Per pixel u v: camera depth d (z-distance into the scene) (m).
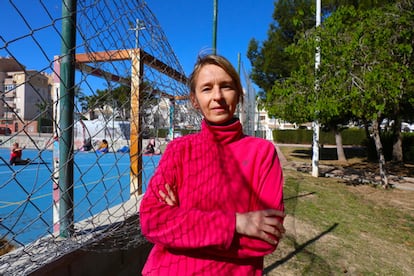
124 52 2.36
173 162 1.16
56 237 1.67
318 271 3.47
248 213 0.98
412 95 8.45
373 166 14.11
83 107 1.75
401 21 7.82
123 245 2.36
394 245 4.46
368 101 7.47
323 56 8.09
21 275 1.40
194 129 3.40
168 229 0.99
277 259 3.75
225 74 1.20
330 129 17.33
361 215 6.02
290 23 15.94
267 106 10.05
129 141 2.56
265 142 1.19
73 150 1.69
